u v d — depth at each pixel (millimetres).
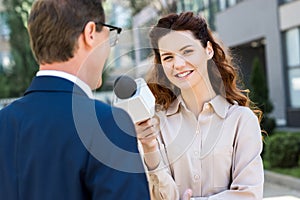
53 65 1318
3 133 1321
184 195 1681
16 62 19109
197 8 16078
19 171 1261
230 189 1704
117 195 1145
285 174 7273
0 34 21016
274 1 14898
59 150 1206
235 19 17078
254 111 1999
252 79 11156
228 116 1755
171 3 10609
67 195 1180
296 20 13898
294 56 14359
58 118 1244
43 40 1291
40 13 1293
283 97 14867
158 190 1658
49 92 1294
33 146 1246
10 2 18984
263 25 15672
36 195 1217
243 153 1724
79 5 1297
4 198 1277
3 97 19109
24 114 1307
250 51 18250
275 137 8078
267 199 6098
